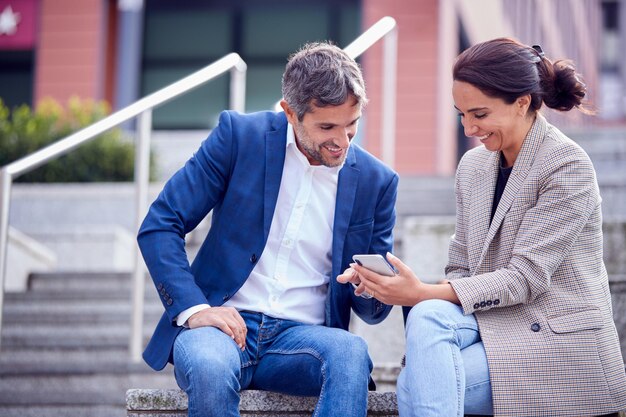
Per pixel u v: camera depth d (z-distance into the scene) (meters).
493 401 2.96
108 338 5.66
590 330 3.04
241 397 3.21
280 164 3.26
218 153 3.27
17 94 11.97
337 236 3.26
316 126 3.08
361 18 12.09
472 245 3.21
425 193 7.14
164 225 3.19
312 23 12.27
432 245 5.34
